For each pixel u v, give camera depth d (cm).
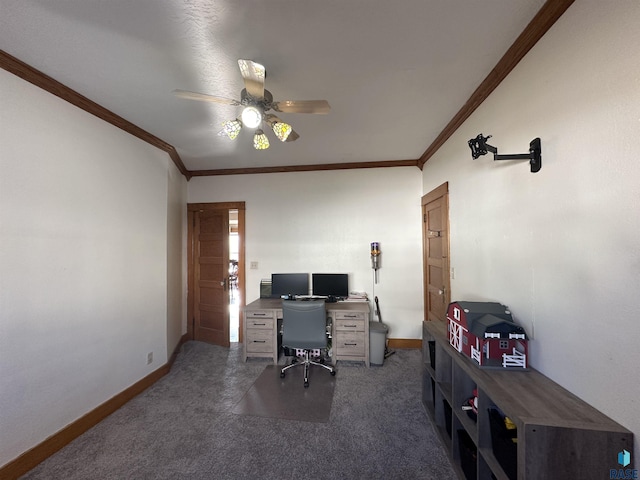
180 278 371
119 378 229
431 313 327
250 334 317
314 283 353
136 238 254
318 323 269
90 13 125
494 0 120
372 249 356
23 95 163
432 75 175
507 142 161
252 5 121
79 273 197
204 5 121
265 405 227
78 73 171
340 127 254
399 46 149
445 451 175
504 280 165
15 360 157
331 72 171
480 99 192
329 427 199
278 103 166
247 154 329
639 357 86
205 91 192
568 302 115
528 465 95
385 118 236
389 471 160
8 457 153
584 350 107
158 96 198
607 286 97
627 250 90
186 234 392
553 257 124
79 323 196
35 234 169
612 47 94
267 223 382
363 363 311
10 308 156
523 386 121
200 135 271
